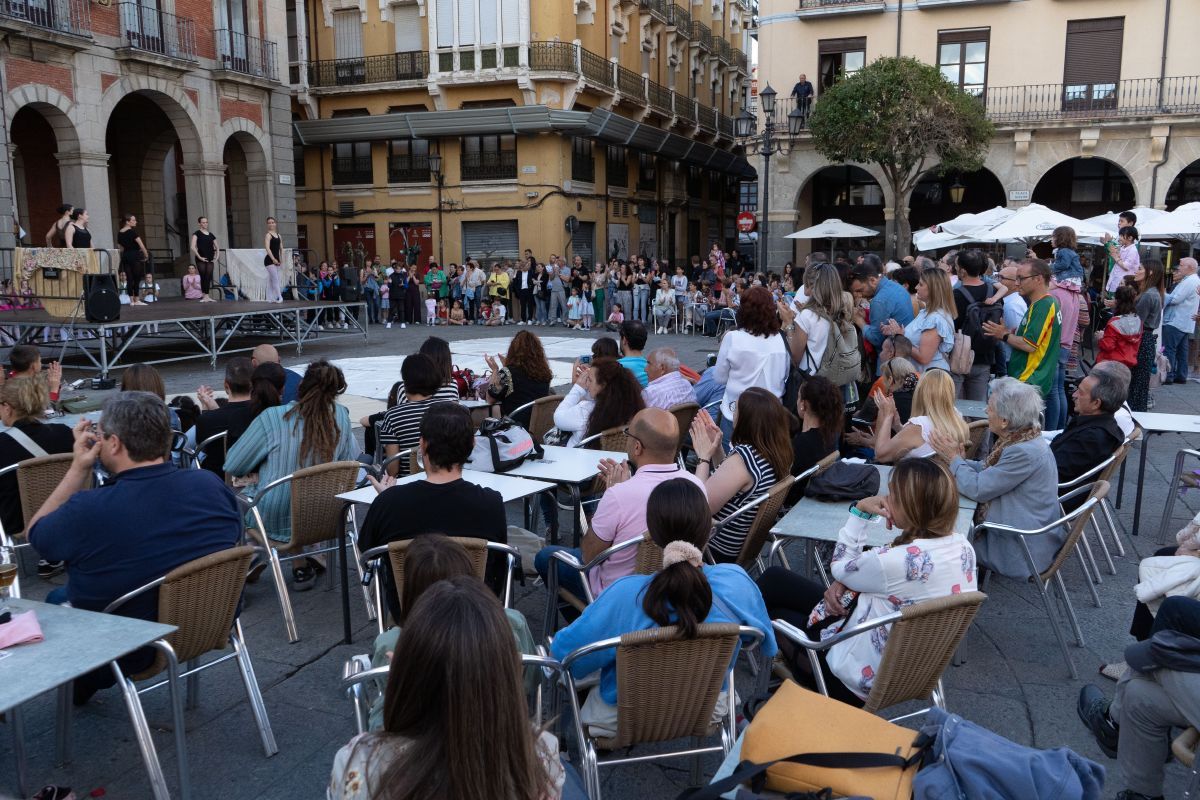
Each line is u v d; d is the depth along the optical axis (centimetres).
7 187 1888
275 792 337
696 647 279
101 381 1380
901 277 820
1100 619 494
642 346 725
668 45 3712
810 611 378
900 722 387
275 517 498
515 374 713
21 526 519
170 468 348
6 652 273
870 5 2566
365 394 1239
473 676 160
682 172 3869
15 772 345
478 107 3016
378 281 2630
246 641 466
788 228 2770
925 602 293
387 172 3116
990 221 1695
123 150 2598
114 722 385
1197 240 1666
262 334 2138
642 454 396
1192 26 2345
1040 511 439
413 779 159
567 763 260
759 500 413
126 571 331
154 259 2639
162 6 2233
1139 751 309
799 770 226
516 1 2842
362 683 282
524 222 2973
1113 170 2655
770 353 612
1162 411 1047
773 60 2712
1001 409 452
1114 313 967
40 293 1509
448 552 251
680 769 354
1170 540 621
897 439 492
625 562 378
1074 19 2444
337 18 3111
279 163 2631
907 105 2222
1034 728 384
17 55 1894
